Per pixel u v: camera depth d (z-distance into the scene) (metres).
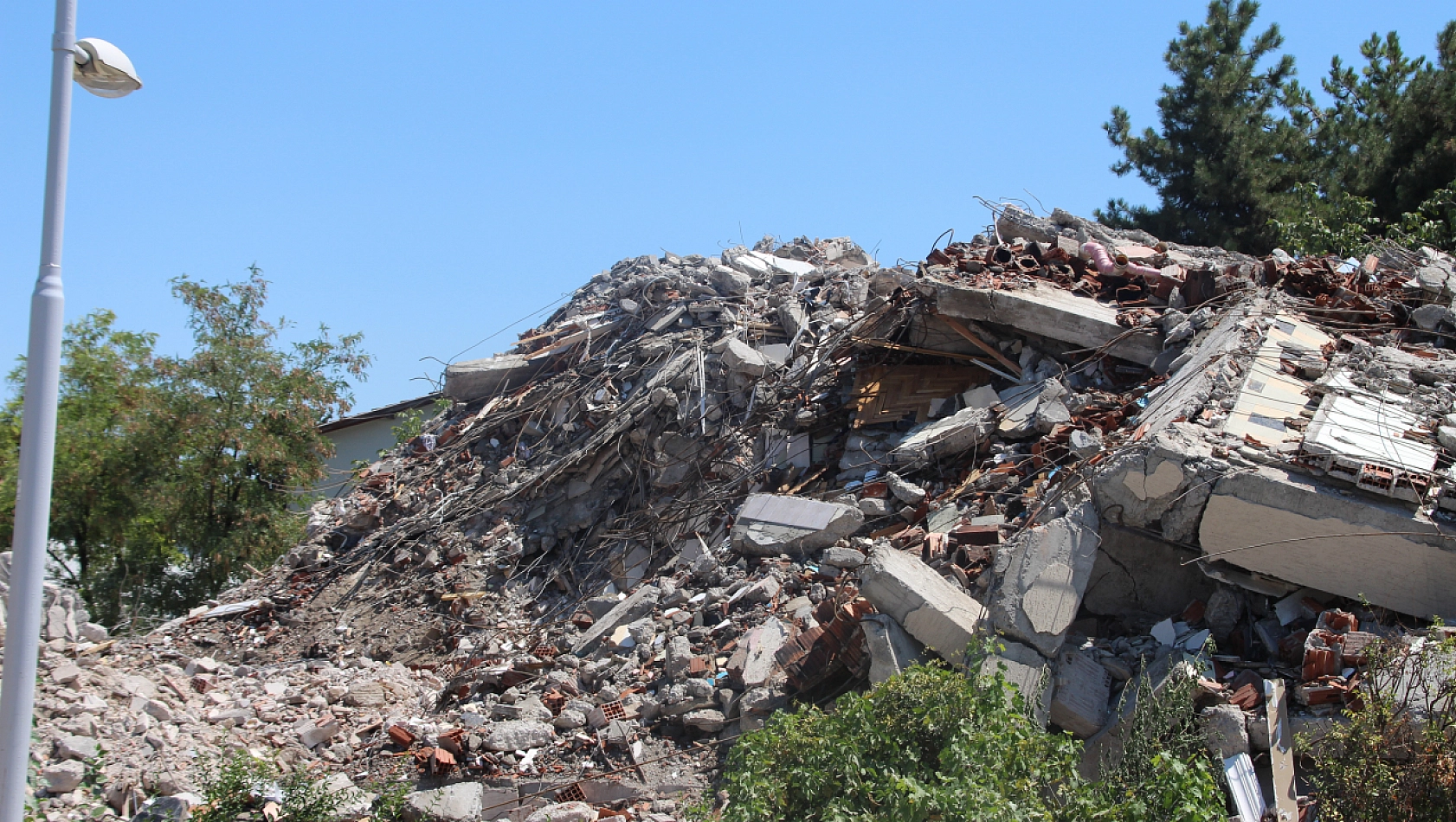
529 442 16.14
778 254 20.84
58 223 6.47
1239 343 10.72
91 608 17.83
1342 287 12.59
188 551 19.03
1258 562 7.93
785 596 10.80
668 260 19.73
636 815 8.38
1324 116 25.75
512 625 13.02
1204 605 8.38
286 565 15.31
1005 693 7.49
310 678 11.54
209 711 10.04
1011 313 12.93
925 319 13.82
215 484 18.92
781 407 14.52
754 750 6.96
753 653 9.71
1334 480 7.94
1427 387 9.84
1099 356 12.45
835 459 13.62
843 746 6.53
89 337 20.61
